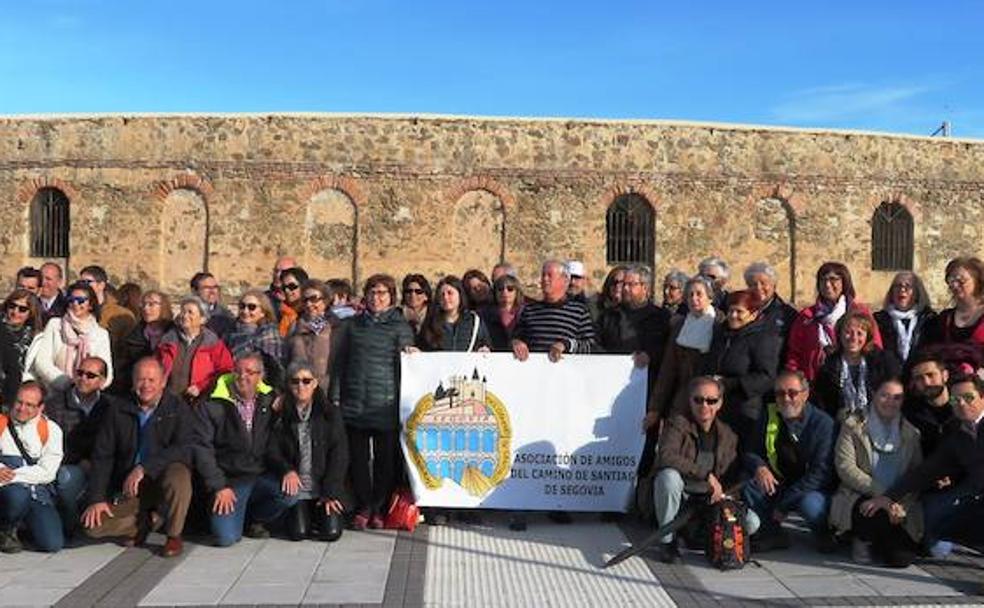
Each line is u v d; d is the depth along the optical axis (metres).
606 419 9.23
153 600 6.82
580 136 23.28
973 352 8.44
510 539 8.69
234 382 8.62
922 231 24.28
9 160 23.23
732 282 23.47
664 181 23.38
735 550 7.68
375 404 9.02
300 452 8.59
